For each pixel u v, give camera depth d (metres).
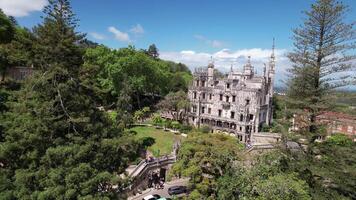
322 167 30.25
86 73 28.56
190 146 35.19
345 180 29.16
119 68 83.44
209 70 81.00
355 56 29.62
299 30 31.72
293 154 32.97
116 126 30.67
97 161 25.12
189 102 82.25
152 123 76.19
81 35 28.20
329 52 30.41
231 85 75.88
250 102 72.88
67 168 22.78
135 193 43.31
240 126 73.44
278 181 29.00
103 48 87.56
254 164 35.50
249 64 77.25
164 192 45.03
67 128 25.70
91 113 27.39
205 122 80.12
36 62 27.20
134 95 99.19
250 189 30.94
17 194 21.39
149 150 57.59
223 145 35.84
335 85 30.80
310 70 30.66
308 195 28.98
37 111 23.61
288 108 33.72
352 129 57.66
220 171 34.09
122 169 27.98
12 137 23.14
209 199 32.50
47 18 26.64
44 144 23.91
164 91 103.56
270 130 74.19
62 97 25.45
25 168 23.66
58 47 25.72
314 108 30.97
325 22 30.06
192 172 32.28
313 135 30.98
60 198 21.08
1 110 30.48
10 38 64.69
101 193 23.84
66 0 26.72
